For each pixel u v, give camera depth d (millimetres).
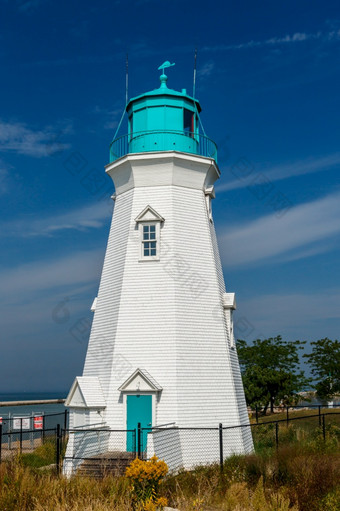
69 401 24547
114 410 23562
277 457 18828
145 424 22938
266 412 46469
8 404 125875
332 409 41875
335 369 44844
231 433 23812
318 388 45125
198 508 14406
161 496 15195
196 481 17547
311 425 31484
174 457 21531
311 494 15398
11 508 13750
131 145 27188
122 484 15664
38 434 38812
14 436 37594
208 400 23734
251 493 15906
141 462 15680
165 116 26641
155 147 26297
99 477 18781
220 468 18891
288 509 14211
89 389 23922
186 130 27500
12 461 18891
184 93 27250
